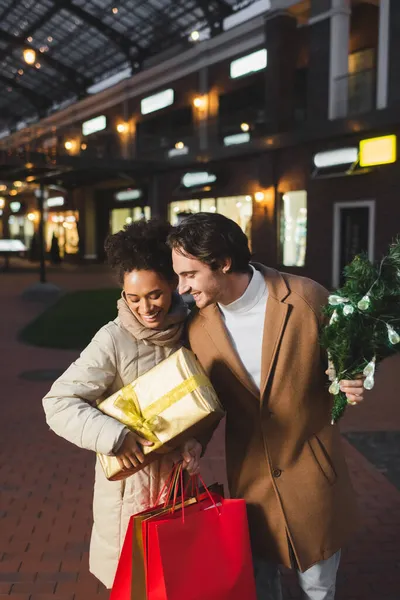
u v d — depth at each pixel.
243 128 21.02
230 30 22.50
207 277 1.61
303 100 19.67
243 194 21.03
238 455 1.82
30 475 4.23
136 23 27.92
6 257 26.97
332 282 17.19
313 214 17.70
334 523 1.78
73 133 23.50
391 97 15.16
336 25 16.95
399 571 2.91
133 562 1.56
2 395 6.46
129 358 1.77
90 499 3.81
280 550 1.75
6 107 44.41
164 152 24.36
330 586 1.81
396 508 3.58
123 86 29.50
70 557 3.08
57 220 37.53
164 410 1.59
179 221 1.64
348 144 15.95
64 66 34.22
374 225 15.55
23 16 30.62
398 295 1.55
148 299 1.70
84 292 17.02
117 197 29.20
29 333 10.43
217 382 1.77
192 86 24.94
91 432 1.59
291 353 1.69
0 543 3.23
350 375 1.60
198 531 1.55
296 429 1.74
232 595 1.57
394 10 14.89
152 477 1.81
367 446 4.69
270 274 1.77
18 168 21.61
